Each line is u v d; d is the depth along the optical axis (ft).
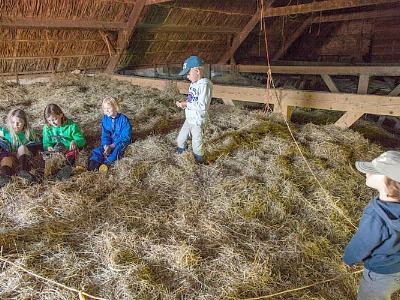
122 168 10.20
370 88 22.79
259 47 31.45
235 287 6.13
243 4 24.09
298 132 13.37
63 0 17.33
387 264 4.78
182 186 9.41
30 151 10.60
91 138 12.98
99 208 8.30
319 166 10.61
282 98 14.80
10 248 6.88
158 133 13.53
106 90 19.36
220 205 8.55
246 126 13.83
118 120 11.37
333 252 7.22
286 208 8.58
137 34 22.22
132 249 6.92
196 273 6.40
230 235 7.52
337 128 13.73
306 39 33.24
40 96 17.89
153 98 17.90
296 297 6.09
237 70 26.03
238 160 11.05
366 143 12.53
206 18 23.86
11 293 5.82
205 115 10.06
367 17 27.76
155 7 20.31
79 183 9.30
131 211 8.21
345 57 32.17
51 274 6.23
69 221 7.80
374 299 5.09
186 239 7.29
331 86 21.58
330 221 8.20
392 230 4.42
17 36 18.13
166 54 26.50
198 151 10.52
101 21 20.08
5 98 17.19
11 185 8.86
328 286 6.43
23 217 7.85
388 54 29.76
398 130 18.16
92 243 7.12
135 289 5.98
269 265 6.69
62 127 11.01
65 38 20.15
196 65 9.74
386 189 4.44
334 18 28.76
